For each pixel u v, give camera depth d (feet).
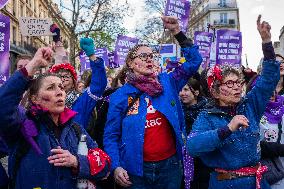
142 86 12.27
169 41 60.29
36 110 9.62
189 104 15.44
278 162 12.69
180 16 27.07
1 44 17.22
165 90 12.44
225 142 10.41
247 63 17.75
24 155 9.35
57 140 9.63
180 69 12.98
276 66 11.02
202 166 14.30
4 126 9.05
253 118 10.90
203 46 31.30
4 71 17.19
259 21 11.03
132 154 12.01
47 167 9.31
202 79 15.99
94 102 13.70
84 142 9.86
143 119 12.06
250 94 11.23
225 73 10.76
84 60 37.86
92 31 82.38
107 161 9.99
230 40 27.63
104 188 13.93
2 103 8.86
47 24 19.30
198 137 10.18
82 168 9.42
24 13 123.54
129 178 12.15
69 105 14.53
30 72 9.07
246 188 10.42
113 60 38.99
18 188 9.33
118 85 17.21
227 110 10.96
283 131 13.55
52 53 9.29
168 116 12.03
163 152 12.08
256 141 10.71
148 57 12.44
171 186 12.23
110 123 12.48
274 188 12.61
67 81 14.84
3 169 10.34
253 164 10.62
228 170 10.50
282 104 13.79
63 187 9.40
